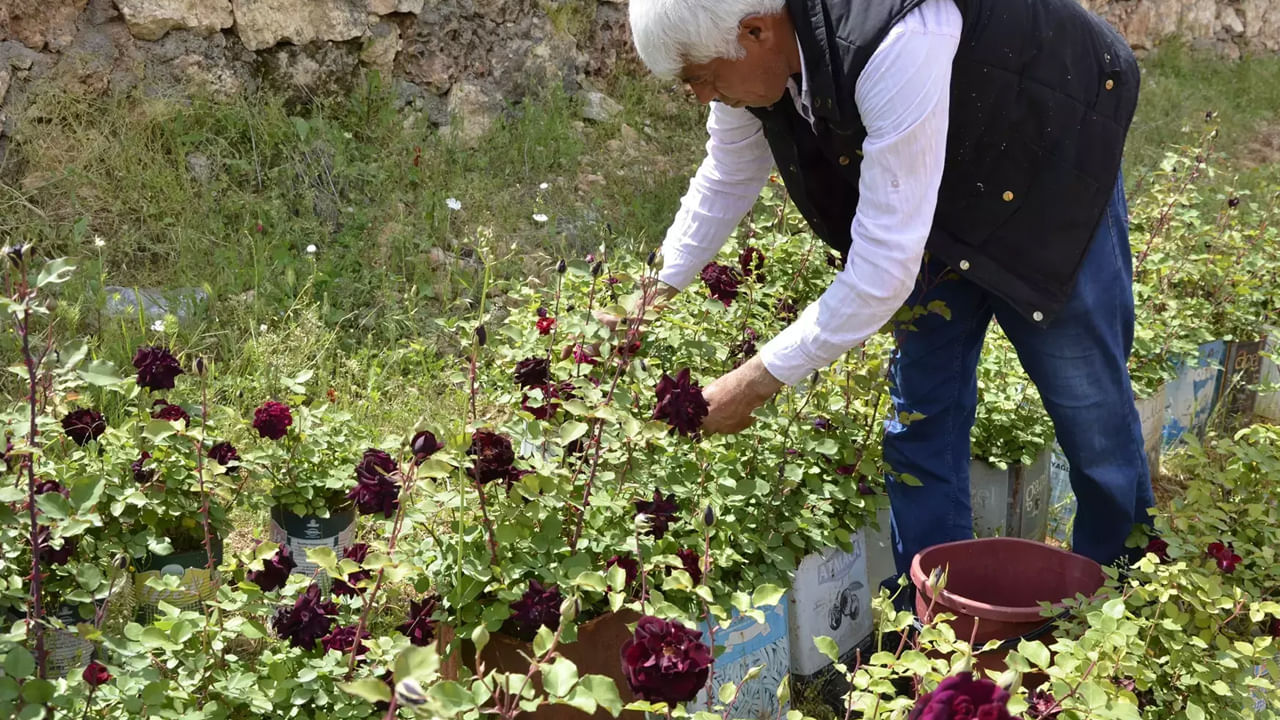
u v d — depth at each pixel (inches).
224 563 107.4
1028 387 139.0
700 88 88.7
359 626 74.8
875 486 111.0
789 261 148.0
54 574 88.2
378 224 189.2
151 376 98.0
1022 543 103.3
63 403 92.5
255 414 104.3
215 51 186.2
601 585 75.2
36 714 62.8
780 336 89.7
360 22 201.9
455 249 186.5
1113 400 104.8
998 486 136.8
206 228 175.3
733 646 95.3
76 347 73.1
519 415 94.3
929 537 113.3
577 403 81.0
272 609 81.0
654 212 217.6
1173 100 358.0
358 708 74.1
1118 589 98.3
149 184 174.9
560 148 222.8
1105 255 101.4
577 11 241.8
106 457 97.7
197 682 72.7
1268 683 83.1
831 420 110.2
